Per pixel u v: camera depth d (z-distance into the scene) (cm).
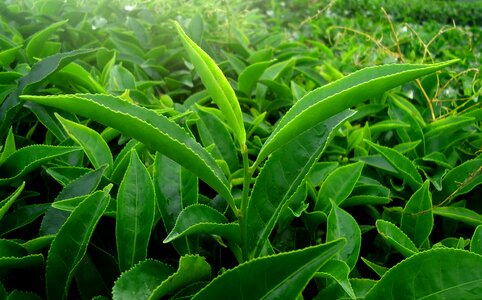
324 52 68
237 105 19
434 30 92
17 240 23
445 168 36
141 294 19
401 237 27
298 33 89
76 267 21
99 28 51
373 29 95
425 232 29
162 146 18
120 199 22
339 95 17
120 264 22
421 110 48
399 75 17
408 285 19
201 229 21
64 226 21
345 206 32
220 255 25
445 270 18
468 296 18
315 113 18
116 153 35
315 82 50
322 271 21
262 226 21
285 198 22
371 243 33
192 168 19
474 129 44
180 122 35
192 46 18
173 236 20
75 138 27
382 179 37
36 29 49
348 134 40
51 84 38
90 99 17
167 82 49
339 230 25
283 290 17
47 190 29
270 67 48
